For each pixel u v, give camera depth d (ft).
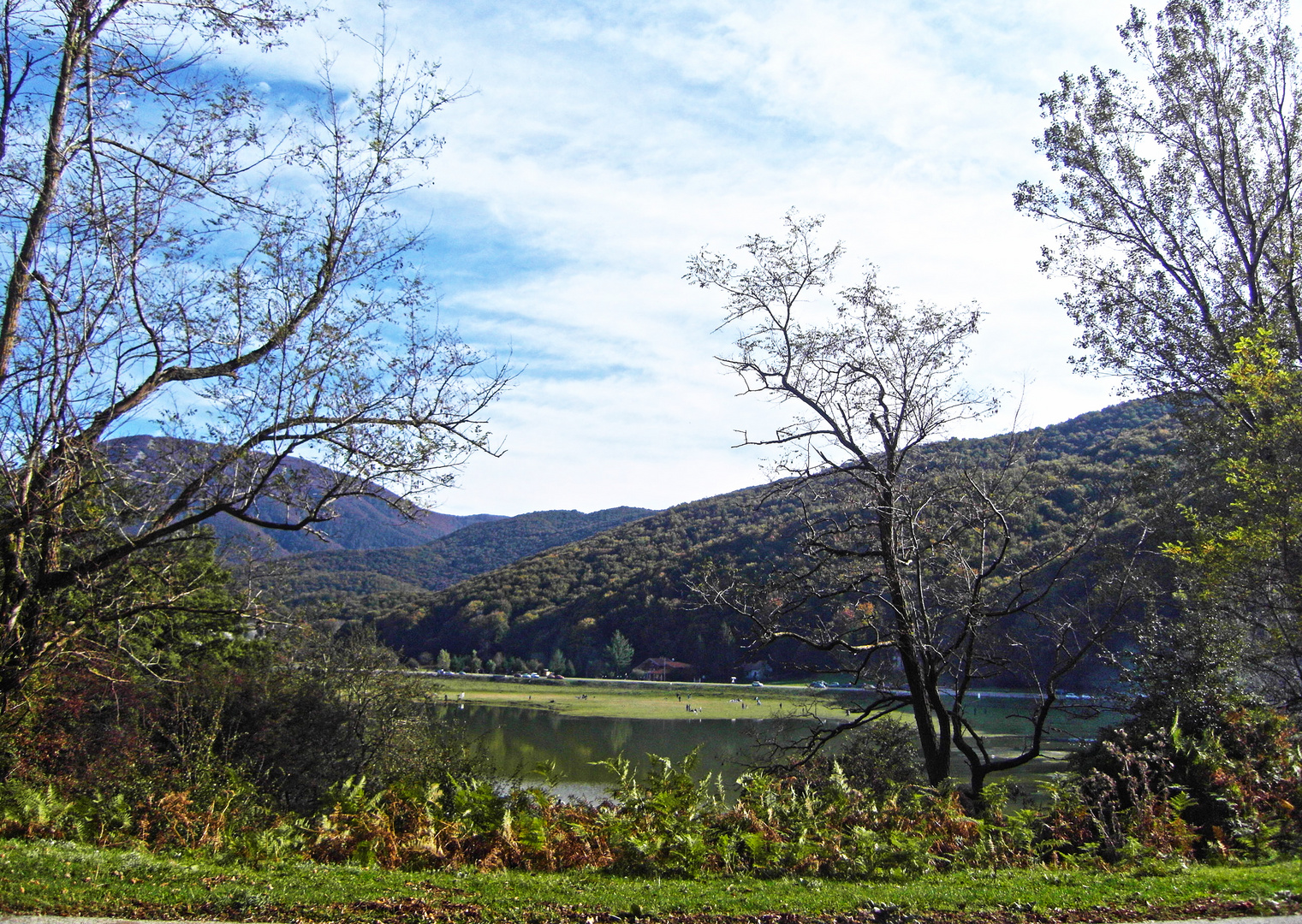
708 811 31.17
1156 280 68.49
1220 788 35.37
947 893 22.90
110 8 34.60
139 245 34.22
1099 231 69.97
